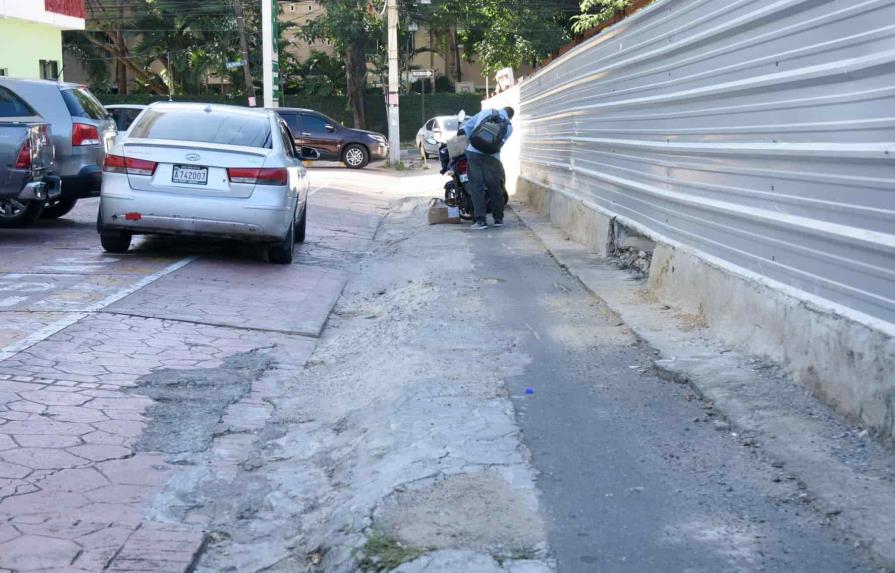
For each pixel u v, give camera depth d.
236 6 46.66
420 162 36.38
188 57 51.53
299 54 59.44
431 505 3.93
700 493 4.02
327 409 5.77
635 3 9.84
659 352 6.14
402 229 15.16
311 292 9.14
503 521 3.77
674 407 5.17
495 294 8.73
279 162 9.84
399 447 4.65
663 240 8.17
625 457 4.45
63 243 10.94
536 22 46.12
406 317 7.86
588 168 12.15
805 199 5.29
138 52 51.28
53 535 3.79
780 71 5.64
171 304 7.95
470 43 55.19
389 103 32.81
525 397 5.43
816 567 3.36
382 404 5.51
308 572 3.73
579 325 7.31
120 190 9.59
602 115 11.27
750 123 6.16
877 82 4.47
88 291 8.20
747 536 3.61
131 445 4.87
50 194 10.82
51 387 5.61
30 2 23.36
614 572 3.37
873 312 4.55
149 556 3.69
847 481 3.97
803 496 3.93
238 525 4.15
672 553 3.49
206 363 6.47
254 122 10.53
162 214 9.58
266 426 5.43
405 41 51.75
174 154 9.59
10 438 4.77
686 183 7.62
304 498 4.45
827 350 4.89
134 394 5.66
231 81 52.81
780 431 4.57
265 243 10.71
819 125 5.10
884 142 4.39
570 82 13.56
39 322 7.02
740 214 6.26
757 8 5.98
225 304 8.18
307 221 15.20
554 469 4.31
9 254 9.98
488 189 14.29
